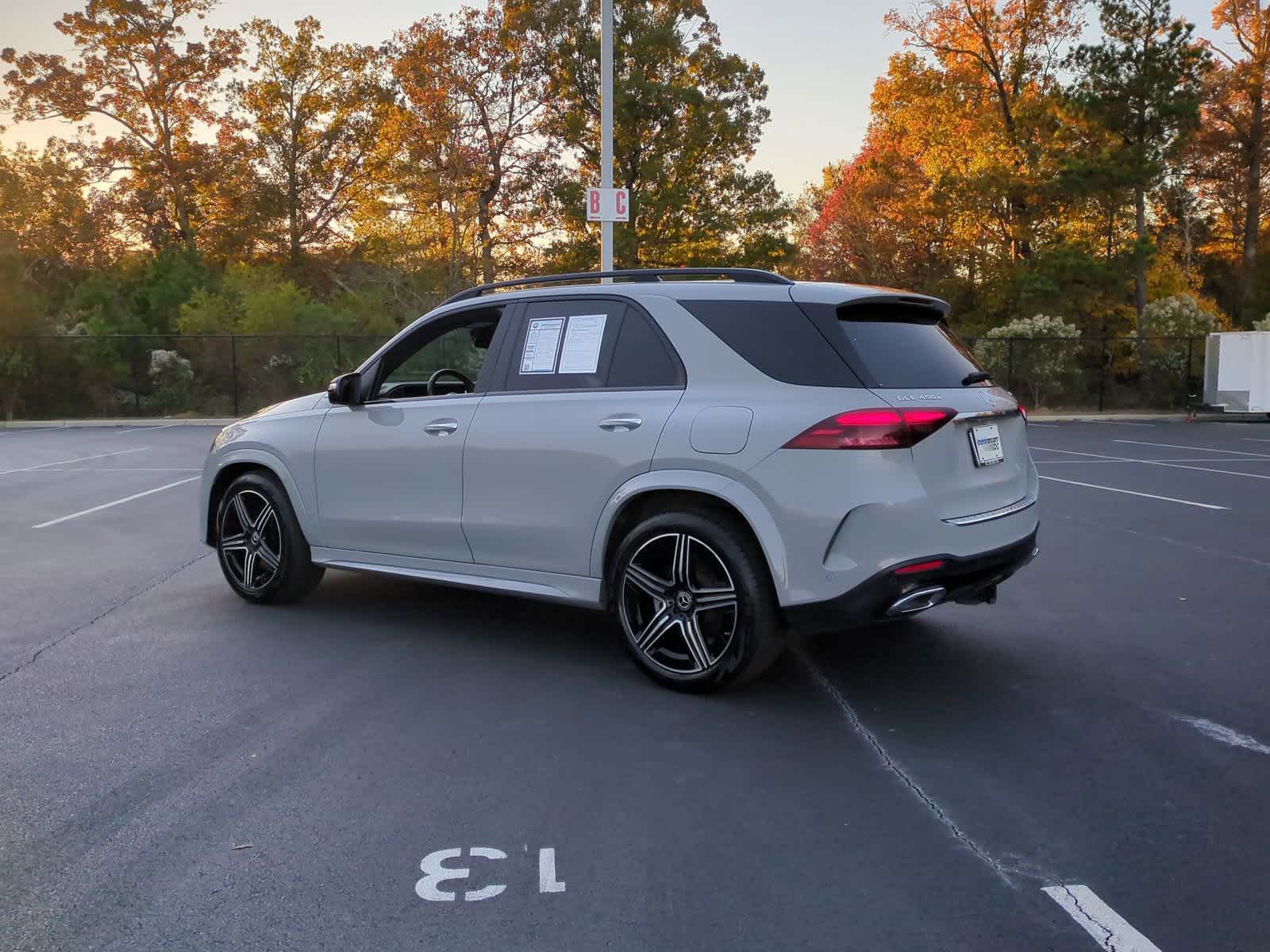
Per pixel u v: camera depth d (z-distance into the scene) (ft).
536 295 16.17
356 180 138.72
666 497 14.24
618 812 10.44
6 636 17.37
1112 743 12.41
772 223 105.19
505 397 15.83
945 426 13.06
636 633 14.56
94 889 8.89
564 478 14.88
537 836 9.90
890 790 11.00
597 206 41.55
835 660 15.97
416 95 113.91
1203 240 143.23
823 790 11.00
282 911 8.54
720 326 14.07
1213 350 82.53
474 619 18.53
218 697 14.16
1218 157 131.64
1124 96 97.96
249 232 132.57
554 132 110.52
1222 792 10.98
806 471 12.70
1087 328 111.86
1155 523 29.73
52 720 13.20
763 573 13.34
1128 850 9.62
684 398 13.93
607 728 12.91
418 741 12.46
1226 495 35.99
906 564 12.55
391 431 17.04
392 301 104.42
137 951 7.93
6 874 9.18
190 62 127.44
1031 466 15.69
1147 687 14.60
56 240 127.34
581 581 15.05
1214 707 13.75
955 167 117.50
